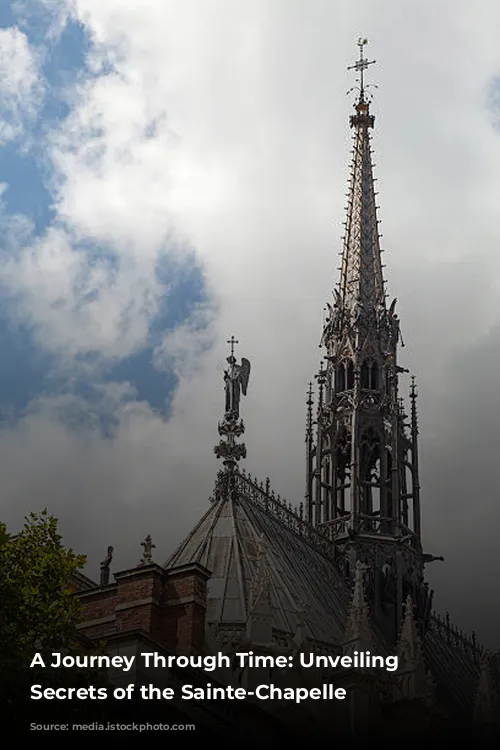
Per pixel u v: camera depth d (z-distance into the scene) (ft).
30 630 149.28
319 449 291.79
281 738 176.65
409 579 276.62
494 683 229.86
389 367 300.20
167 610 181.98
